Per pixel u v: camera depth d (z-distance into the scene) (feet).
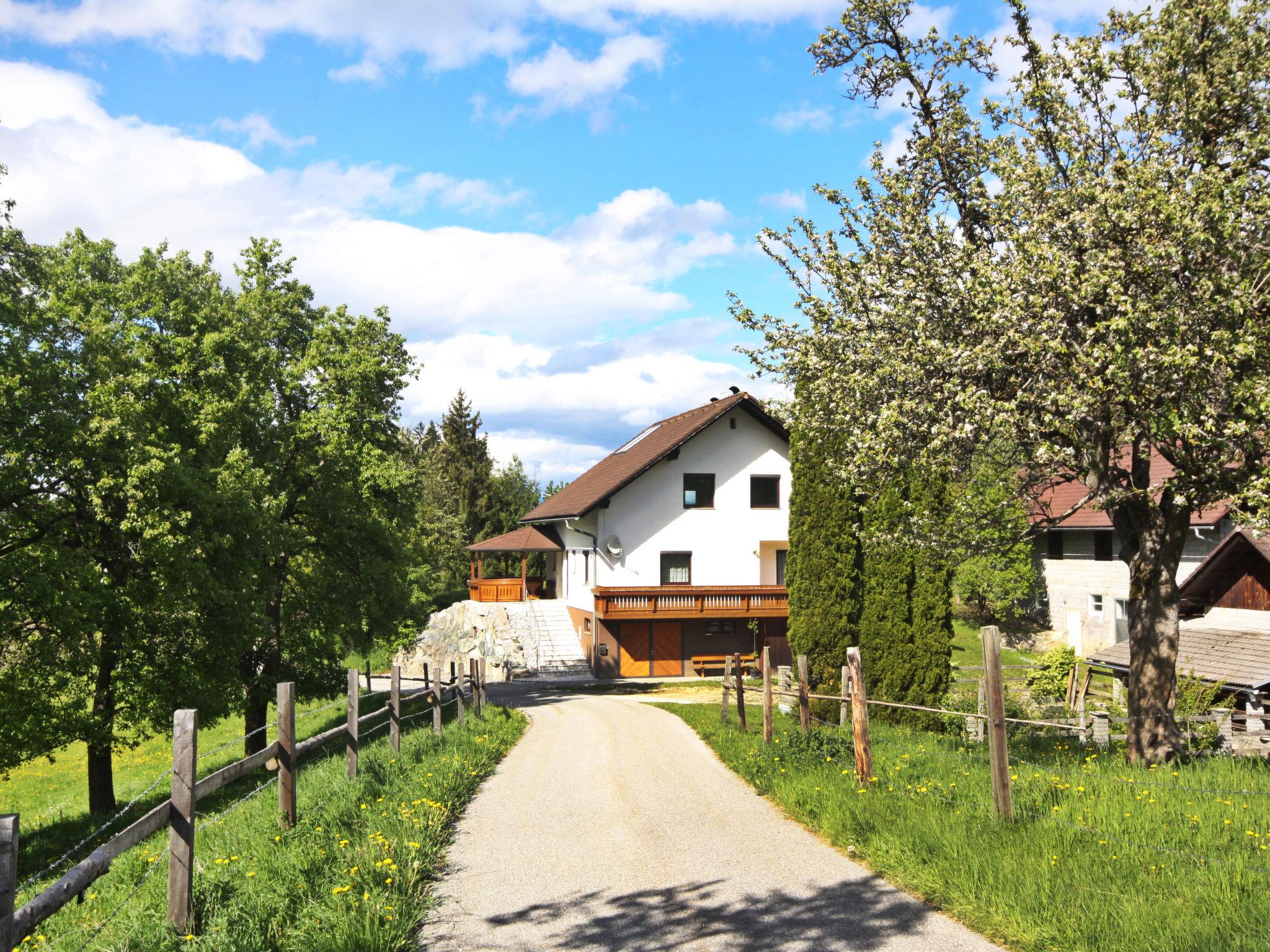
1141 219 32.83
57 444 57.31
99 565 63.26
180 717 19.75
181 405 69.77
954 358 35.04
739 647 130.93
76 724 59.62
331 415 88.02
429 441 290.15
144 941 18.12
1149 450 38.17
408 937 20.03
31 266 59.31
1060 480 42.60
